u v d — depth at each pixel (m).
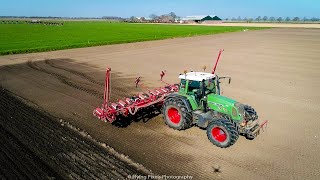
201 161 8.95
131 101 11.91
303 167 8.72
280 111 13.44
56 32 60.47
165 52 31.59
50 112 12.95
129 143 10.04
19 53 30.38
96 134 10.70
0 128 11.19
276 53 31.27
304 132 11.18
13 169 8.38
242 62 25.62
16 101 14.47
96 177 8.02
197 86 10.71
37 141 10.12
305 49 34.84
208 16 150.12
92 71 21.25
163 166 8.63
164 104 11.26
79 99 14.73
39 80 18.66
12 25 89.81
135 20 175.12
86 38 46.38
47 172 8.24
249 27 98.50
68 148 9.62
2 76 19.80
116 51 32.31
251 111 10.59
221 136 9.67
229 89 16.94
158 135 10.70
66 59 26.61
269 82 18.62
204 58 27.61
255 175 8.26
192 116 10.82
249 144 10.09
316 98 15.39
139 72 20.98
